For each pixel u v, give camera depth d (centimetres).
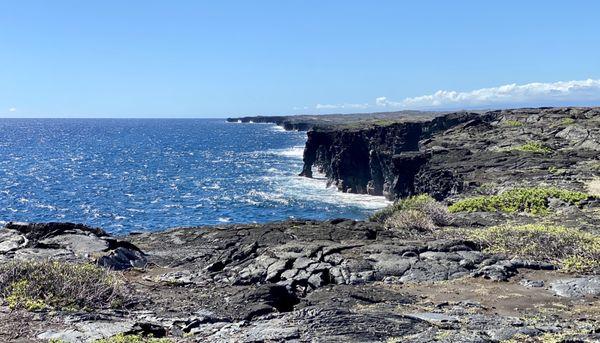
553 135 4584
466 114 7106
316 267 1191
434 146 5131
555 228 1548
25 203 5847
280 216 5081
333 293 1026
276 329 729
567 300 964
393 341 667
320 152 8125
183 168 9612
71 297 854
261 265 1223
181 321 805
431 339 666
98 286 906
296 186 7212
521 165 3491
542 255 1301
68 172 8981
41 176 8356
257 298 948
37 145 16475
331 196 6372
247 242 1462
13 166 9894
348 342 670
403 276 1150
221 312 871
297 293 1083
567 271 1173
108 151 14050
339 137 7219
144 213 5288
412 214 1695
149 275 1188
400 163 4725
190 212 5341
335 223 1669
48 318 757
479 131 5506
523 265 1210
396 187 4831
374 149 6694
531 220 1898
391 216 1809
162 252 1399
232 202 5875
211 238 1528
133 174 8675
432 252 1294
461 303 938
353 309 885
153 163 10600
